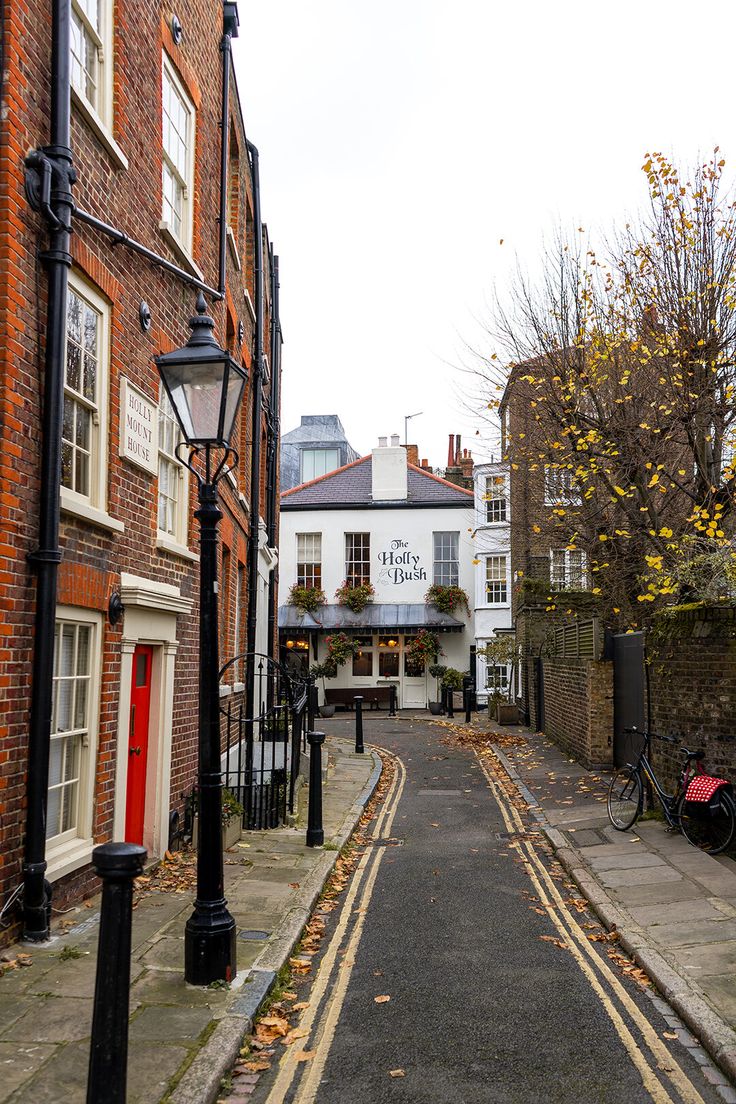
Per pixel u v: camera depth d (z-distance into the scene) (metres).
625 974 5.61
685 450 13.80
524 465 16.19
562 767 15.00
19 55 5.59
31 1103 3.70
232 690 13.15
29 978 5.03
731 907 6.73
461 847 9.65
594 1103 3.94
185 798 9.09
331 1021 4.87
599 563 14.66
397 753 18.62
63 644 6.39
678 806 9.00
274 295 20.02
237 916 6.56
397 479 32.72
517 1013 4.96
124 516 7.41
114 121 7.34
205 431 5.57
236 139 13.50
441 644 31.67
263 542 17.38
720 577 10.16
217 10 11.26
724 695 8.94
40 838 5.64
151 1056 4.18
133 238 7.76
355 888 7.88
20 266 5.57
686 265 12.08
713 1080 4.18
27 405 5.65
